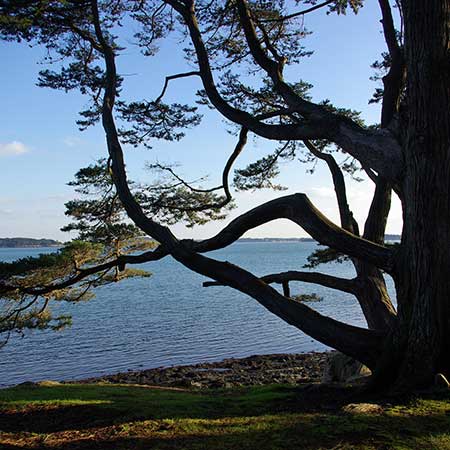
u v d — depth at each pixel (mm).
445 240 5758
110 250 10109
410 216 5906
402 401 5336
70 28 9570
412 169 5867
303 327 6430
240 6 8398
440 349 5715
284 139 7039
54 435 5301
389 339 6027
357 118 10375
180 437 4789
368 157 6285
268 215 6777
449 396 5305
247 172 11414
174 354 21609
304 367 19047
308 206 6543
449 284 5766
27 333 26188
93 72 9938
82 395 7559
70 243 8852
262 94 10438
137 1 9859
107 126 8227
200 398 7184
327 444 4223
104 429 5367
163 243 7184
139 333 26188
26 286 8836
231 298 43000
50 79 9977
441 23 5762
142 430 5141
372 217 8883
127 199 7641
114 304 39656
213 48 10320
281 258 107438
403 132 6105
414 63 5840
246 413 5707
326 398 6176
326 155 9820
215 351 22203
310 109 7000
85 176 9703
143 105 9969
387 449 4035
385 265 6156
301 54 10562
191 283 62344
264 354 21594
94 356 21141
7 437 5312
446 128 5750
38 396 7434
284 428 4785
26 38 9219
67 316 10977
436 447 4020
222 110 7797
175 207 10422
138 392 8141
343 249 6273
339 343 6309
